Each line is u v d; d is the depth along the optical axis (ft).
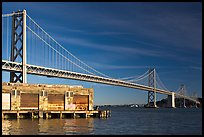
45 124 238.07
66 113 305.73
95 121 279.08
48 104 297.12
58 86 303.48
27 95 288.92
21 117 283.38
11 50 390.01
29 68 392.47
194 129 233.76
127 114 487.61
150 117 390.21
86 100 315.58
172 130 225.35
